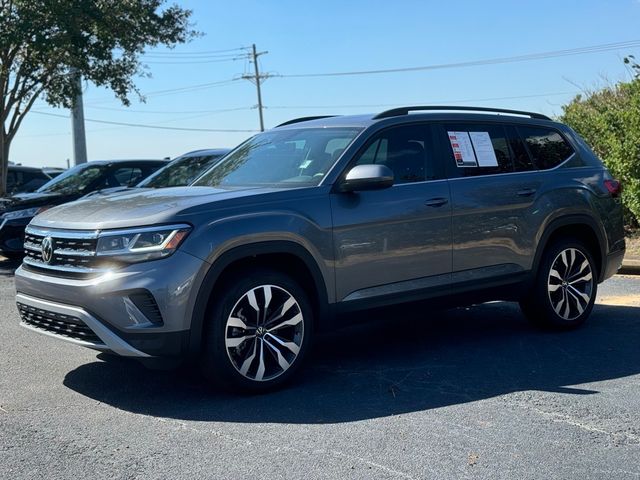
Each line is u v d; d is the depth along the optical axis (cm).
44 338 651
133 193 555
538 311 652
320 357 588
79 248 466
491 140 626
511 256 614
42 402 475
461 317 738
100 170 1207
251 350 480
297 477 356
